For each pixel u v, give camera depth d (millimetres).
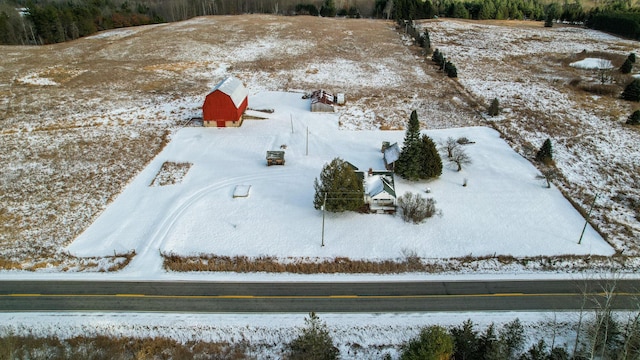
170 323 30422
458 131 57500
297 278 34469
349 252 36750
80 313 31094
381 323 30562
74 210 42156
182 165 49562
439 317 31031
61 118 60906
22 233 38938
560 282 34219
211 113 57906
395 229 39281
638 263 35875
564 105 65688
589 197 43844
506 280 34375
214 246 37156
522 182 46125
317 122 60344
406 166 44844
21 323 30078
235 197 43375
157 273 34688
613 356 27125
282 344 29188
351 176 39469
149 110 64125
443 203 42625
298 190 44625
